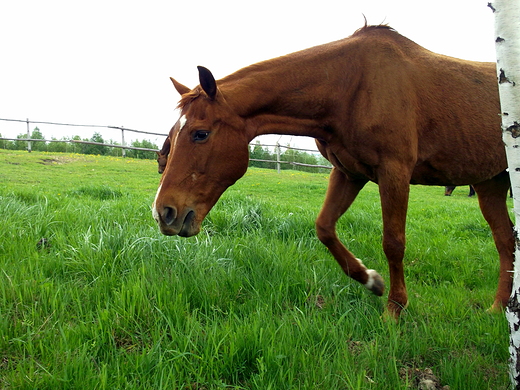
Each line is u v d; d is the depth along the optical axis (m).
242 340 1.99
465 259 4.08
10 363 1.80
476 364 2.04
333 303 2.67
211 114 2.53
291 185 14.13
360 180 3.18
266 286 2.75
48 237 3.51
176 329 2.16
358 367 1.95
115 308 2.29
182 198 2.46
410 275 3.62
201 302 2.49
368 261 3.81
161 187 2.48
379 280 2.89
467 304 2.96
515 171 1.68
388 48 2.85
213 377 1.85
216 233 4.24
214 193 2.64
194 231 2.51
